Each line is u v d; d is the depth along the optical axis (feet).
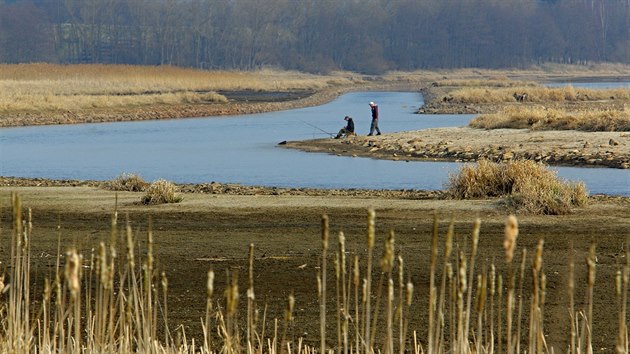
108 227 178.60
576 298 108.68
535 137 372.99
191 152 403.75
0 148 437.99
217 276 128.47
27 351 63.98
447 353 75.97
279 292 117.50
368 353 51.26
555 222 174.50
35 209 206.80
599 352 85.92
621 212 185.78
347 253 144.87
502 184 219.20
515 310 101.86
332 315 104.06
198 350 87.66
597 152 322.55
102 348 60.29
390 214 191.21
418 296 112.37
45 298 63.16
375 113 439.22
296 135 488.02
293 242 157.58
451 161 337.72
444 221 179.42
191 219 190.08
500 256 137.80
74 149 428.97
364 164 337.72
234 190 263.70
